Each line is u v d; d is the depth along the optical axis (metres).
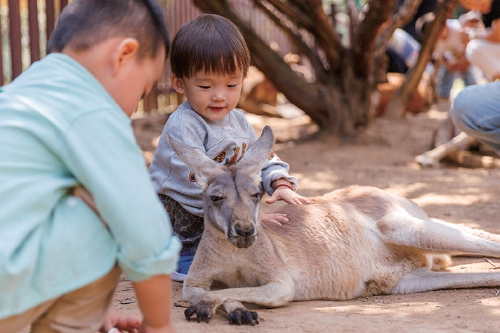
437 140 8.92
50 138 1.89
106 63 2.07
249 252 3.56
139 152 2.01
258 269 3.57
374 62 9.91
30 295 1.90
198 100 3.80
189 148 3.58
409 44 12.68
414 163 8.53
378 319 3.20
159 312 2.06
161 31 2.20
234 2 14.01
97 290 2.07
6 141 1.89
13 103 1.94
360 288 4.05
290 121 12.07
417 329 2.98
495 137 5.26
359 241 4.11
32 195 1.88
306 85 9.84
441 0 10.17
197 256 3.63
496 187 7.02
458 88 16.91
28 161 1.90
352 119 9.73
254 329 3.05
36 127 1.90
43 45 10.08
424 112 12.28
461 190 6.93
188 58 3.71
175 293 3.91
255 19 14.59
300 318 3.26
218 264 3.59
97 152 1.89
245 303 3.54
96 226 1.97
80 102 1.94
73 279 1.93
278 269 3.58
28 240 1.88
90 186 1.89
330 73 9.93
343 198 4.51
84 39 2.05
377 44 9.96
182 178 3.92
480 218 5.73
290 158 8.88
